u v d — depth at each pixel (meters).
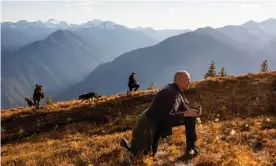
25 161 11.88
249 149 10.39
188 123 9.22
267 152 9.90
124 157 9.68
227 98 27.12
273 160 9.12
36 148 18.83
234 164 8.66
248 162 8.75
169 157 9.62
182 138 11.80
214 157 9.17
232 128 14.22
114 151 10.92
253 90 28.11
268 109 24.05
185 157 9.41
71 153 12.02
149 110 7.99
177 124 8.09
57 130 28.09
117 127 25.95
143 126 8.04
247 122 15.28
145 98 31.33
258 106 24.62
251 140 11.49
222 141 11.42
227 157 9.21
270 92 26.91
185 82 8.20
